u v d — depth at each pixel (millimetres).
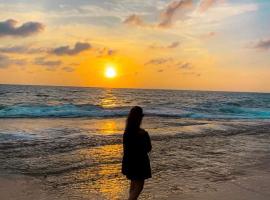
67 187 8023
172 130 18859
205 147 14156
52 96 68062
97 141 14250
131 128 6121
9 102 44062
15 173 9133
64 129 17906
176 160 11352
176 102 56781
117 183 8414
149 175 6137
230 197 7449
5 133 15750
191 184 8461
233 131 20062
